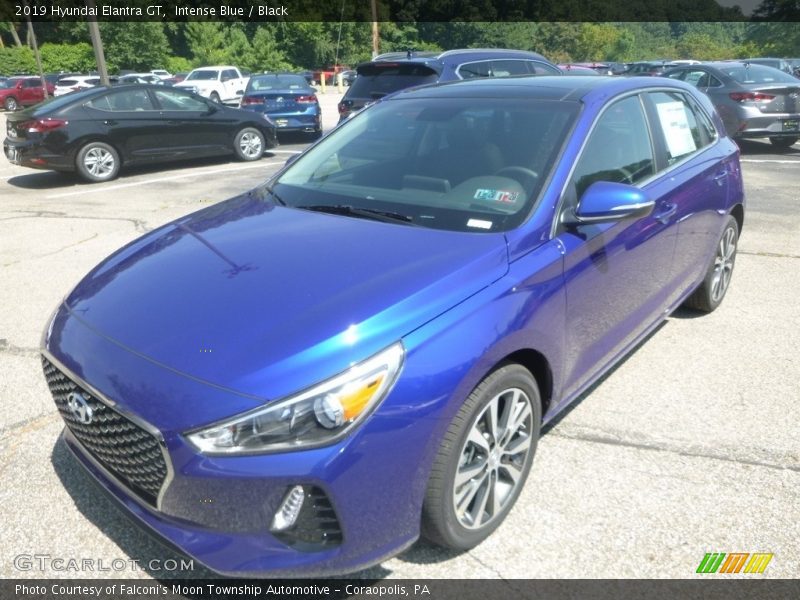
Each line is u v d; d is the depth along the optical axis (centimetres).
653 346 434
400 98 397
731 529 268
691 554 255
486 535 261
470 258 255
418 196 310
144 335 233
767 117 1158
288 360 211
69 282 561
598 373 333
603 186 288
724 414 352
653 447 322
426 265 251
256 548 210
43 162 1016
